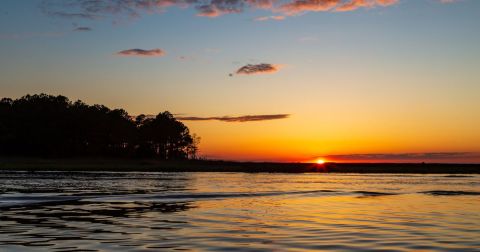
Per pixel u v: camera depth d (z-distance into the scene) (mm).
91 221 26828
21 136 181750
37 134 181625
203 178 97938
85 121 187375
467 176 137375
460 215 31375
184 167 184750
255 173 149625
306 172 178875
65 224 25422
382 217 29891
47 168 148750
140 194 47906
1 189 52062
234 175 124625
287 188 62281
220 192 51969
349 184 77062
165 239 20594
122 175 108562
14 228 23766
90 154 197875
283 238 21125
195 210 33656
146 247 18656
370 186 70438
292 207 36438
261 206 37062
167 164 194875
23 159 176000
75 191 51062
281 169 197625
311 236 21766
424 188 65750
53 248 18250
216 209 34469
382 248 18875
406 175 147500
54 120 186375
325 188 63406
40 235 21516
